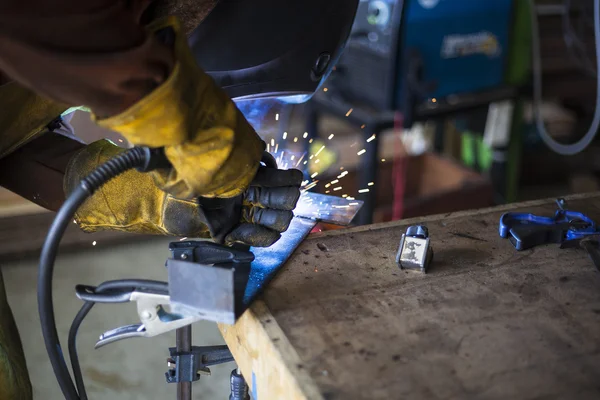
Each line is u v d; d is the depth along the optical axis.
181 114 0.93
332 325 1.08
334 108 2.72
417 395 0.93
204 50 1.34
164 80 0.91
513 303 1.15
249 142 1.07
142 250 3.08
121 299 1.09
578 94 3.49
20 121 1.27
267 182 1.19
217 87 1.03
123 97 0.89
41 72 0.85
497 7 2.62
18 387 1.26
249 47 1.33
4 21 0.81
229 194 1.10
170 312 1.11
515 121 3.12
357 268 1.26
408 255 1.25
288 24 1.32
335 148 3.76
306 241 1.36
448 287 1.19
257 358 1.10
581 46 3.38
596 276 1.23
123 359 2.46
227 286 0.99
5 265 2.88
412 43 2.49
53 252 1.02
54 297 2.73
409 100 2.55
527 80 2.88
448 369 0.98
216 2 1.26
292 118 3.67
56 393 2.28
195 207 1.21
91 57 0.85
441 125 3.57
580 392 0.95
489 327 1.08
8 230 2.99
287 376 0.97
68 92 0.88
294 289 1.18
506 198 3.31
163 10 1.21
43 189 1.37
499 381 0.96
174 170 1.04
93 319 2.63
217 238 1.22
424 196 2.82
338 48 1.43
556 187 3.81
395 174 3.19
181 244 1.23
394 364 0.99
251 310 1.12
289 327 1.07
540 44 3.42
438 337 1.05
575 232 1.33
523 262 1.28
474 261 1.28
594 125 2.51
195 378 1.30
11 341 1.34
